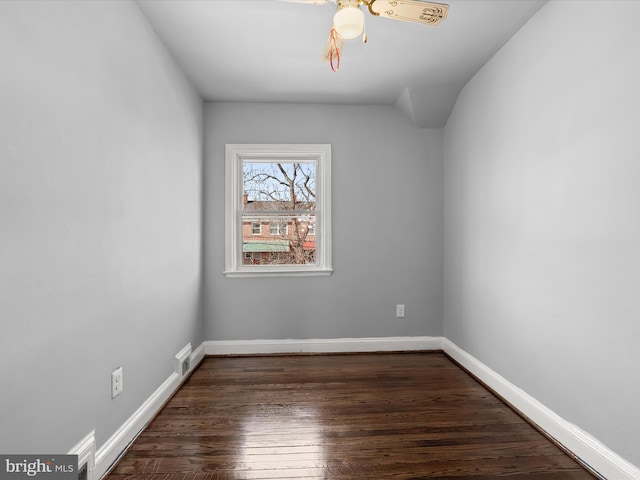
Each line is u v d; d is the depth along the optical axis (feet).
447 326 11.57
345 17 5.05
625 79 5.16
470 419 7.27
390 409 7.69
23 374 3.96
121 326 6.05
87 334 5.10
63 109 4.58
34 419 4.13
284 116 11.54
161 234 7.77
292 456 5.99
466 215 10.19
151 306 7.26
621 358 5.23
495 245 8.62
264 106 11.50
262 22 7.30
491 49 8.45
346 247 11.70
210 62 8.91
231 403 7.97
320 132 11.62
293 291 11.59
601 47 5.57
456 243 10.89
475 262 9.64
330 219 11.62
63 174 4.58
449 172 11.41
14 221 3.83
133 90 6.49
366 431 6.79
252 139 11.47
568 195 6.24
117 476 5.47
